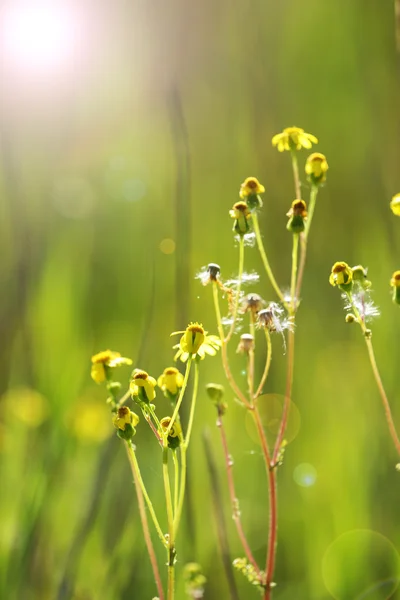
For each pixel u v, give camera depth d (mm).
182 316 1265
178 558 1268
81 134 1601
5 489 1313
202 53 1641
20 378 1394
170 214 1562
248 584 1265
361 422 1365
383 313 1422
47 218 1439
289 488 1347
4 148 1375
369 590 1250
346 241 1481
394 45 1559
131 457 1098
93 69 1619
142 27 1649
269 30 1604
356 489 1331
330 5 1668
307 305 1463
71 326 1461
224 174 1583
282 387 1401
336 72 1627
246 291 1460
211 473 1207
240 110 1595
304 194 1500
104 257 1508
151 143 1676
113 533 1268
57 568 1258
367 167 1463
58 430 1325
